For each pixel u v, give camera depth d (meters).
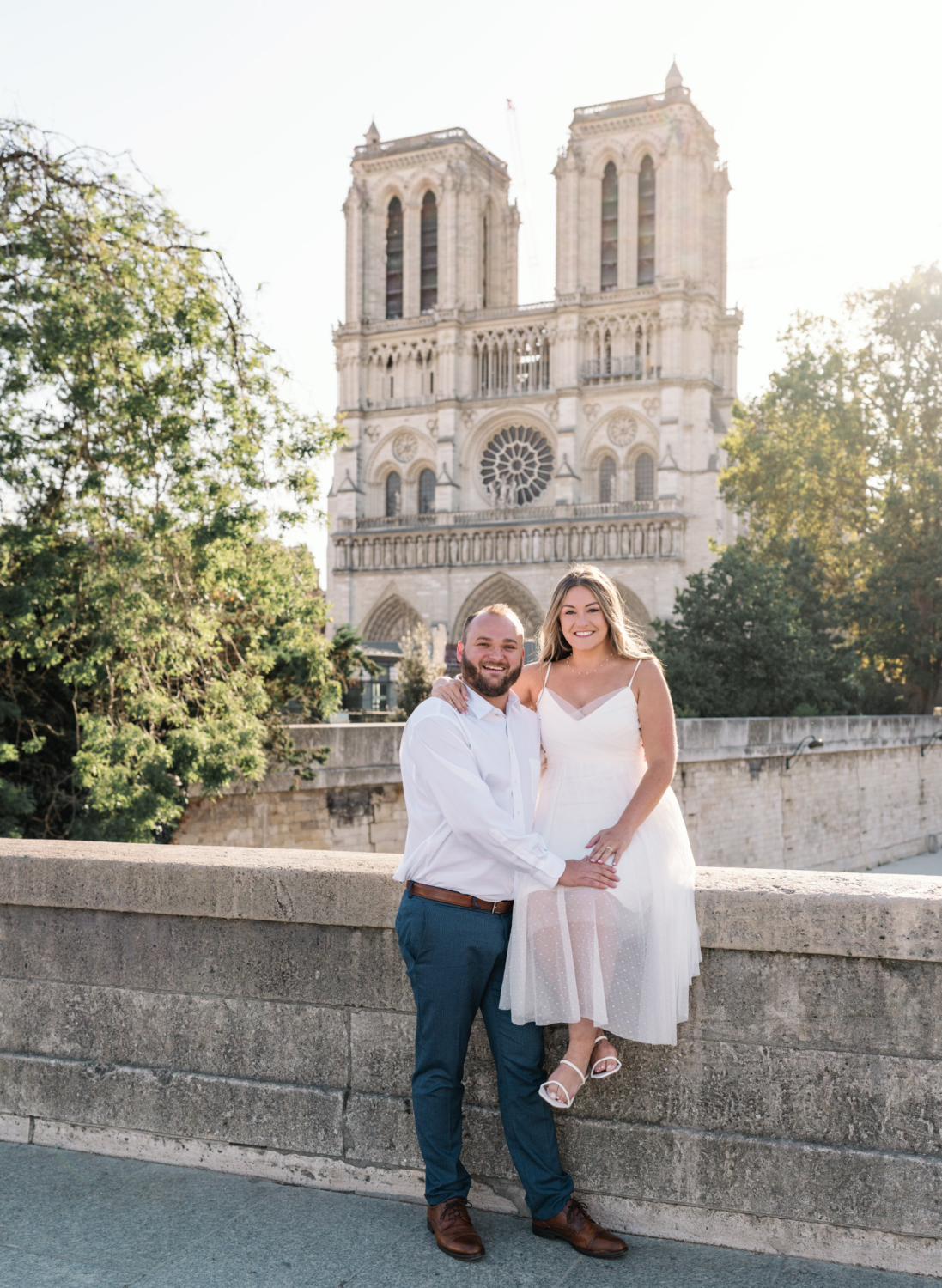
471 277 88.38
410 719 4.11
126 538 14.92
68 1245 4.07
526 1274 3.87
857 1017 4.00
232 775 16.80
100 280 14.47
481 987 4.07
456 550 85.50
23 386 13.62
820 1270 3.91
